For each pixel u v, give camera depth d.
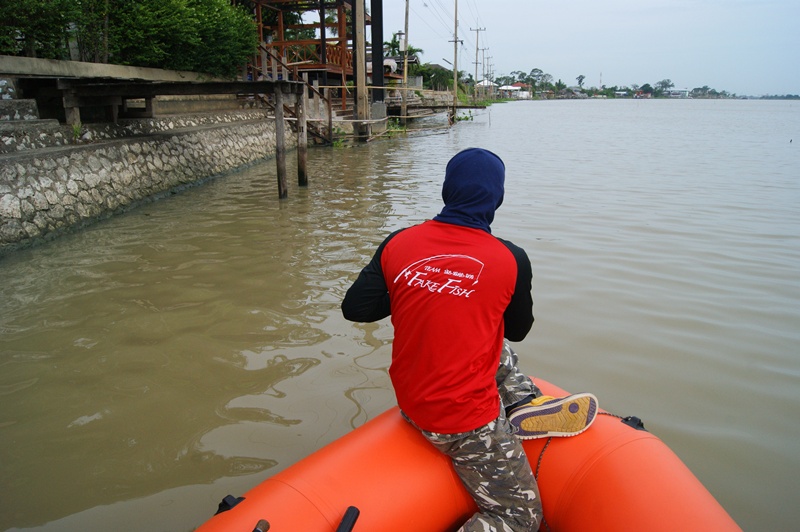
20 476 2.83
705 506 1.87
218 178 11.88
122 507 2.62
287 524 1.80
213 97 14.92
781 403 3.49
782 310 4.83
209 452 2.99
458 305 1.85
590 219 7.97
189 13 11.77
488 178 2.00
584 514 2.01
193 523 2.52
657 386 3.65
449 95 45.00
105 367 3.85
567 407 2.17
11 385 3.63
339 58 29.22
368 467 2.00
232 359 3.94
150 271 5.72
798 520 2.57
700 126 35.22
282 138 9.46
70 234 7.22
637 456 2.07
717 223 7.78
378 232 7.23
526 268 1.94
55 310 4.77
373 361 3.91
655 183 11.24
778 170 13.32
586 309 4.80
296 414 3.31
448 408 1.86
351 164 14.55
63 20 8.68
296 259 6.08
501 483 1.94
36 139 7.72
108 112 10.05
